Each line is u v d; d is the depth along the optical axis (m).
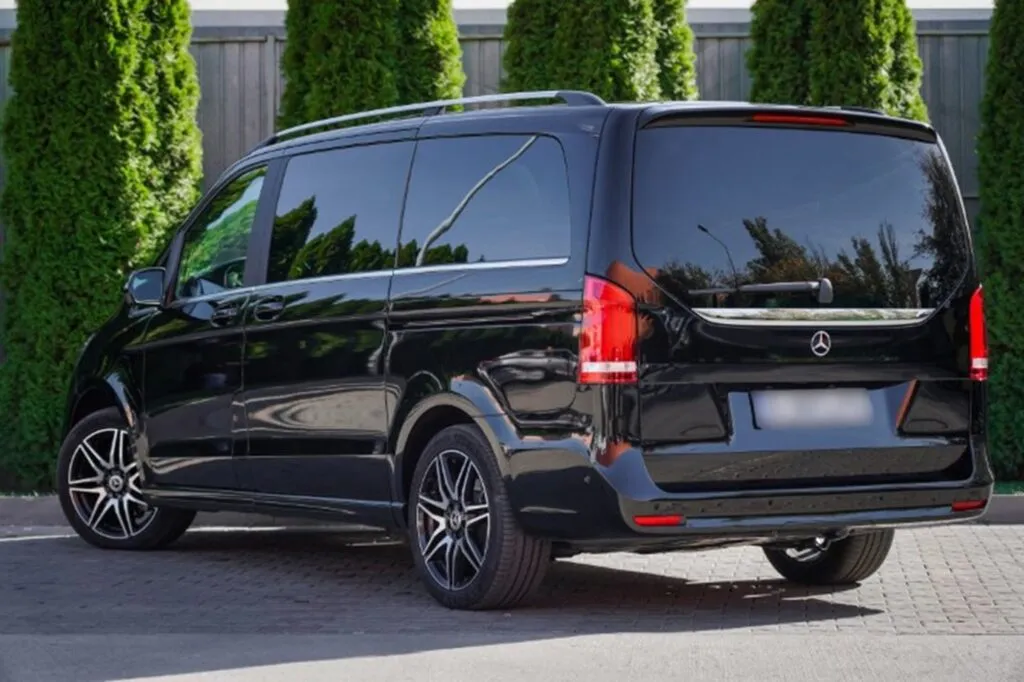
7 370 17.98
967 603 10.83
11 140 17.81
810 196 10.09
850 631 9.80
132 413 13.24
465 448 10.36
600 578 12.02
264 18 20.61
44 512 15.44
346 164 11.64
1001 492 16.48
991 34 17.70
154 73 17.88
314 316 11.52
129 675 8.53
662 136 9.82
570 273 9.78
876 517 9.99
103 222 17.67
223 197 12.80
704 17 20.12
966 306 10.51
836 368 9.95
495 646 9.26
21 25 17.80
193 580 12.02
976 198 19.12
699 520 9.55
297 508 11.80
